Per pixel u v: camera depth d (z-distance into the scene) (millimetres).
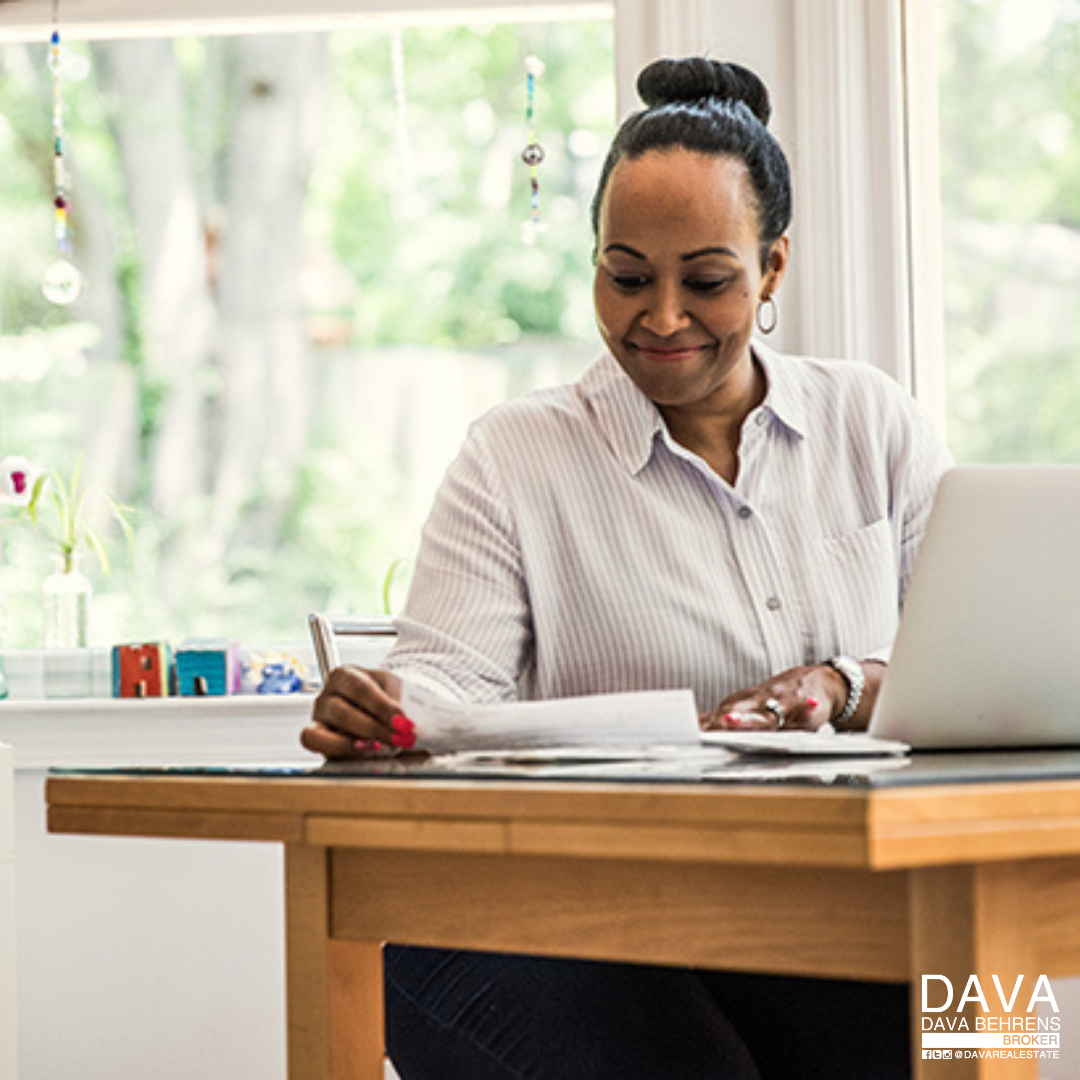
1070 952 1219
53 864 3484
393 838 1318
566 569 2221
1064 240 3590
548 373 5906
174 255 5883
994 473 1577
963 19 3570
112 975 3484
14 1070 2850
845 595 2252
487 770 1380
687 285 2094
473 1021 1727
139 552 5340
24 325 5547
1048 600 1606
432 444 5867
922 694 1615
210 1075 3486
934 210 3553
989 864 1163
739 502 2227
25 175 5660
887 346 3459
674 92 2207
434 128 5996
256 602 5496
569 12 3604
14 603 4184
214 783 1416
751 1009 1947
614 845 1208
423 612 2191
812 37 3443
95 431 5578
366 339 5953
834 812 1104
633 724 1658
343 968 1480
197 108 5941
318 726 1711
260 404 5836
